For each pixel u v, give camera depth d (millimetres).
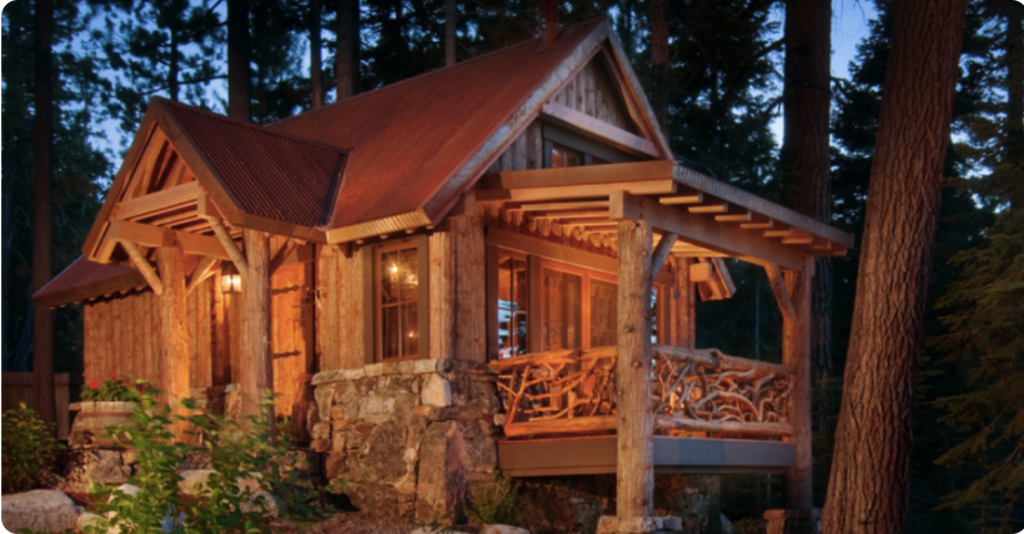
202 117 11828
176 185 11867
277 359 13203
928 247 10922
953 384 21875
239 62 21922
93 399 11531
